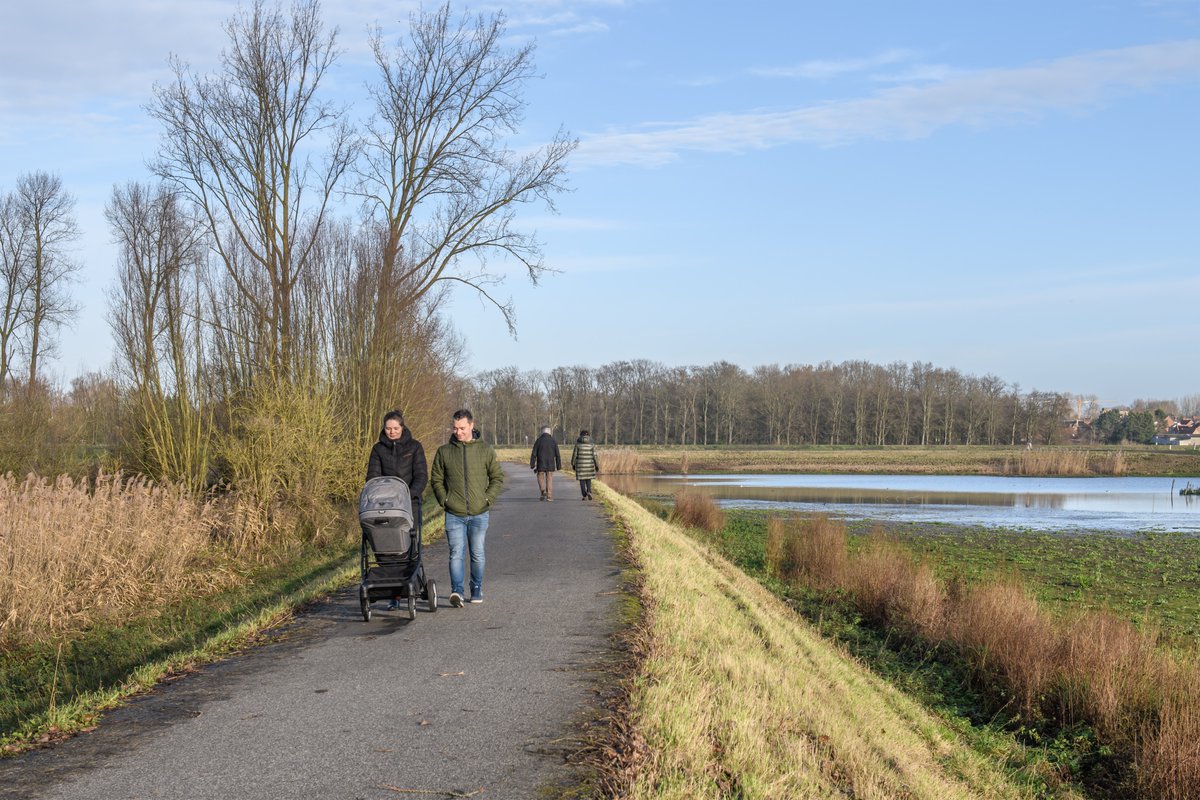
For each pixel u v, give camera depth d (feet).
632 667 23.18
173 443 60.80
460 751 17.20
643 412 415.64
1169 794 27.99
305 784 15.62
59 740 18.06
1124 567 75.00
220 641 26.91
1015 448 370.53
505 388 393.91
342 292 81.15
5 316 129.90
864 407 415.03
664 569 41.04
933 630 44.80
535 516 66.44
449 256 93.20
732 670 24.40
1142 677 34.53
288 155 77.61
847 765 20.22
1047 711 35.40
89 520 40.75
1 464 72.18
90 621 36.63
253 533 53.21
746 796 16.11
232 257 75.25
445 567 41.98
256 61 75.82
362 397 79.36
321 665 24.08
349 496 68.54
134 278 62.90
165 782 15.76
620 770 16.16
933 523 111.65
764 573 65.05
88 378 80.94
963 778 27.17
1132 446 401.90
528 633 27.53
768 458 293.02
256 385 60.90
